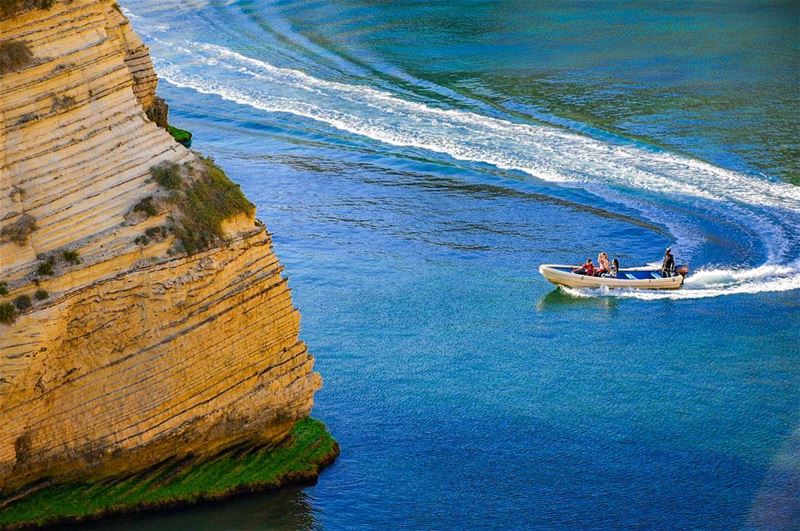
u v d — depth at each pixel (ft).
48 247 368.48
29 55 367.86
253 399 414.82
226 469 421.18
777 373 545.85
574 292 637.71
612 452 472.85
